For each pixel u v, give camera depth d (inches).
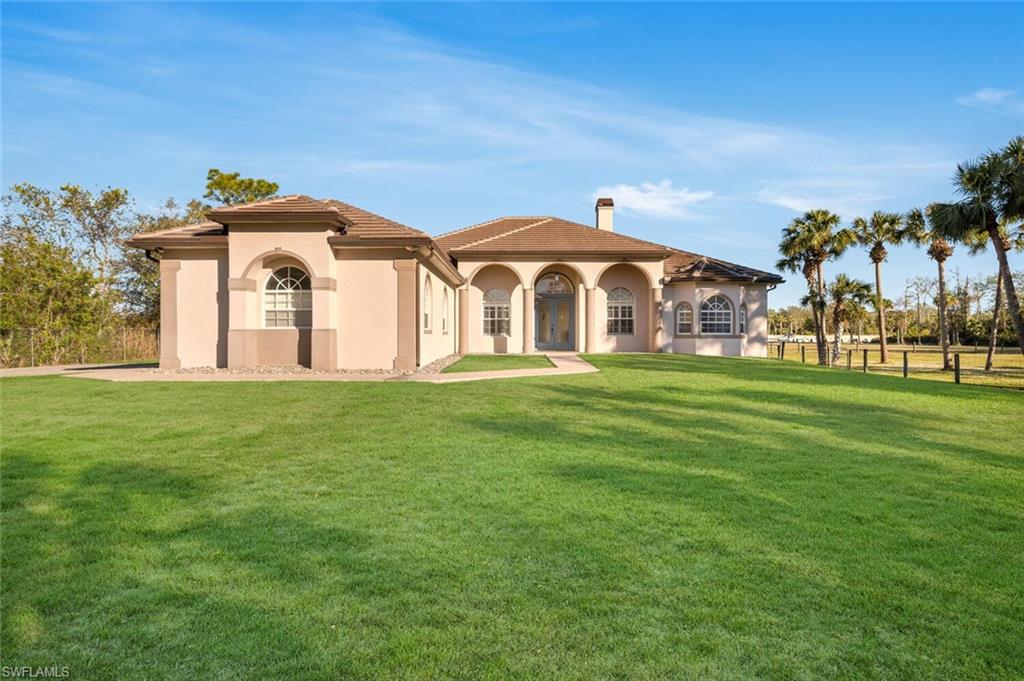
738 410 357.7
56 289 824.3
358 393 418.6
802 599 120.1
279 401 379.9
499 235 1048.2
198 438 268.1
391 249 609.3
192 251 633.0
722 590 123.7
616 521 163.2
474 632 107.7
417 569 133.1
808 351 1834.4
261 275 609.6
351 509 172.7
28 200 1086.4
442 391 430.9
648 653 101.3
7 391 432.5
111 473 210.4
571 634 107.1
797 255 1230.3
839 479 206.8
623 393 426.9
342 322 610.2
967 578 130.0
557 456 235.5
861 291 1294.3
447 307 889.5
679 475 209.6
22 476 206.4
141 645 104.1
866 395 438.9
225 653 101.6
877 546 147.3
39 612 115.0
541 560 138.0
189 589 123.9
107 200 1174.3
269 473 210.5
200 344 629.6
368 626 109.7
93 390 437.1
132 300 1216.8
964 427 313.9
